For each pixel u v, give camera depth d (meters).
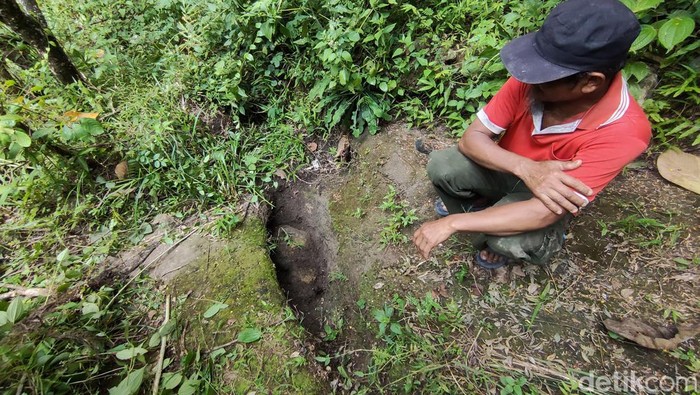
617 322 1.79
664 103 2.39
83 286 2.10
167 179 2.66
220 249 2.37
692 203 2.14
